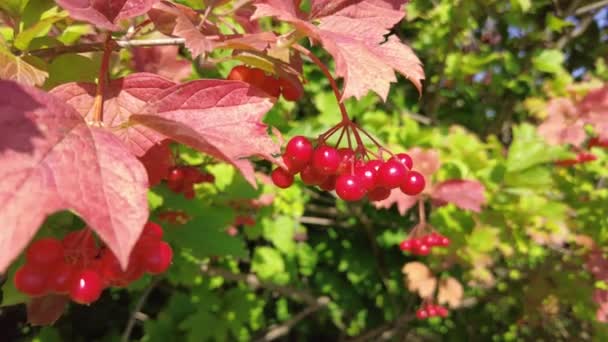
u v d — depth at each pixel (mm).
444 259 3594
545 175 3301
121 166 887
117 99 1236
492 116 4879
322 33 1183
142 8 1209
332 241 5090
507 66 4270
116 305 5152
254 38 1271
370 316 5434
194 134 928
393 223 4586
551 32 4891
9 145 812
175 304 4254
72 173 838
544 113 3629
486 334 5504
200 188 2920
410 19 4082
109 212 823
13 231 735
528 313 4367
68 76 1483
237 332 4133
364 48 1187
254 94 1145
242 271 5004
